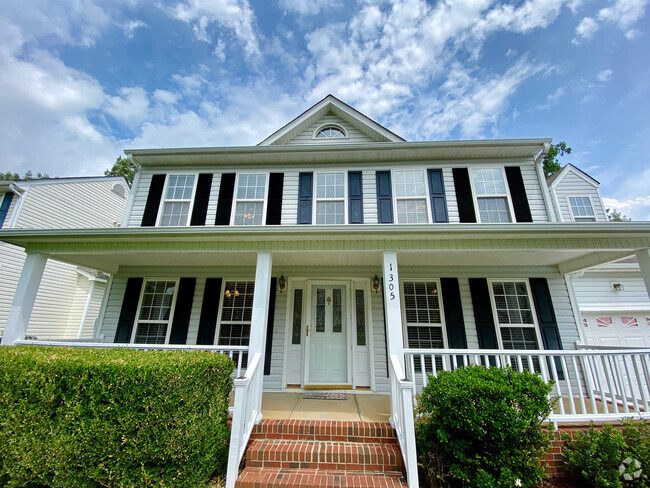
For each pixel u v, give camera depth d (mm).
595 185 8828
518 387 3152
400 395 3453
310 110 8039
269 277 4668
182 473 2854
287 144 8094
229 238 4770
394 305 4312
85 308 11164
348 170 7113
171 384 2973
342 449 3451
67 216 10531
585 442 3482
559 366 5785
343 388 5773
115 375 2963
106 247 5098
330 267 6352
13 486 2883
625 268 7836
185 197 7191
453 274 6336
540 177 6719
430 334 6059
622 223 4285
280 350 5996
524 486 2979
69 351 3609
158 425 2875
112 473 2756
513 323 6062
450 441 3117
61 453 2793
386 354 5875
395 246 4609
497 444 3004
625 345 7527
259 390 4055
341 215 6793
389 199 6773
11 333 4754
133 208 7129
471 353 3984
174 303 6559
